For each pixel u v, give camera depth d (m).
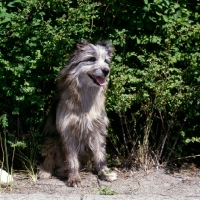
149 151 3.08
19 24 2.90
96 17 3.01
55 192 2.71
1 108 3.05
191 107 3.02
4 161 3.06
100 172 2.89
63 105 2.83
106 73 2.78
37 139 3.00
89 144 2.89
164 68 2.96
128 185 2.82
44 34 2.91
